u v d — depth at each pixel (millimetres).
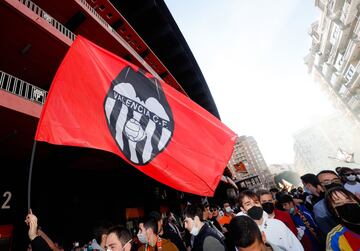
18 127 7355
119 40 17062
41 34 9305
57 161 9664
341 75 48500
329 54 51875
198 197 19688
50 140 2623
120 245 2338
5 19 8359
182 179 3002
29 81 11227
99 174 12781
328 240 2166
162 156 3041
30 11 8781
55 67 11016
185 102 3475
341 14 38031
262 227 2748
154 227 3312
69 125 2770
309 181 4414
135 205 14828
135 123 3084
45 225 9414
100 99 3029
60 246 8031
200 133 3328
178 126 3283
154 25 36469
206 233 2660
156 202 16438
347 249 2008
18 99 6883
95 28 15297
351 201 2080
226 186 29281
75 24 14508
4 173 8750
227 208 6477
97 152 10172
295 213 3980
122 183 14422
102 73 3164
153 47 40188
